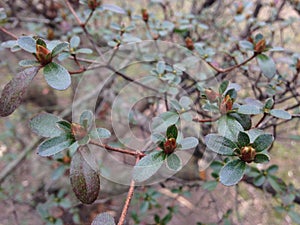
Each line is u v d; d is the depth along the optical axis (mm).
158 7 424
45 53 140
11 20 373
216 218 333
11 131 430
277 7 364
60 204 333
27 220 384
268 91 225
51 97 490
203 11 375
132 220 302
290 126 322
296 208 367
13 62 370
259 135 133
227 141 133
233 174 127
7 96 136
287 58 250
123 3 411
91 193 125
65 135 134
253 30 310
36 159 405
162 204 356
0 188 382
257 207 350
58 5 384
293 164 433
